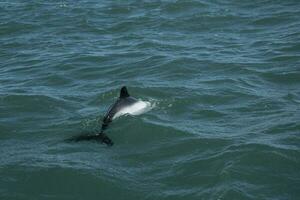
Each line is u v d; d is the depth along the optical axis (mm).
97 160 56531
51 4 143125
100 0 144750
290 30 105625
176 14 124000
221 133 61375
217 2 131000
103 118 65312
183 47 99250
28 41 111500
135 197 50125
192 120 65688
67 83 83188
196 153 57156
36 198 50781
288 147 56844
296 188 49938
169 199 49219
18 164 56062
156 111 68312
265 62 87000
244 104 70000
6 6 143500
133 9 131625
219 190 49656
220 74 82688
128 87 76438
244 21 114688
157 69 86562
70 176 53500
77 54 98062
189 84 78250
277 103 69562
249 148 56562
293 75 80000
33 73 89625
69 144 60438
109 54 96938
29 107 72375
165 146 59094
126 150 58625
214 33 108750
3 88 81688
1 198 50562
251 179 51406
